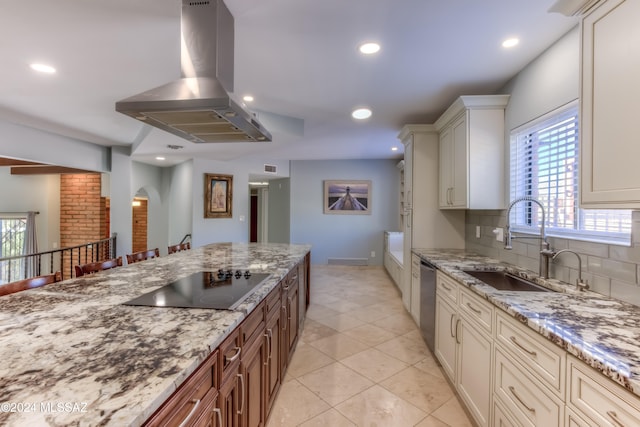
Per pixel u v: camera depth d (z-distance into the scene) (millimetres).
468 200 2607
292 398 2092
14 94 2793
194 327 1110
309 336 3113
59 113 3348
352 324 3439
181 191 5871
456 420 1892
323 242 6801
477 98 2531
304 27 1829
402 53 2141
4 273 5707
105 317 1204
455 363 2141
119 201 5215
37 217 6031
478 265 2416
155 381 769
